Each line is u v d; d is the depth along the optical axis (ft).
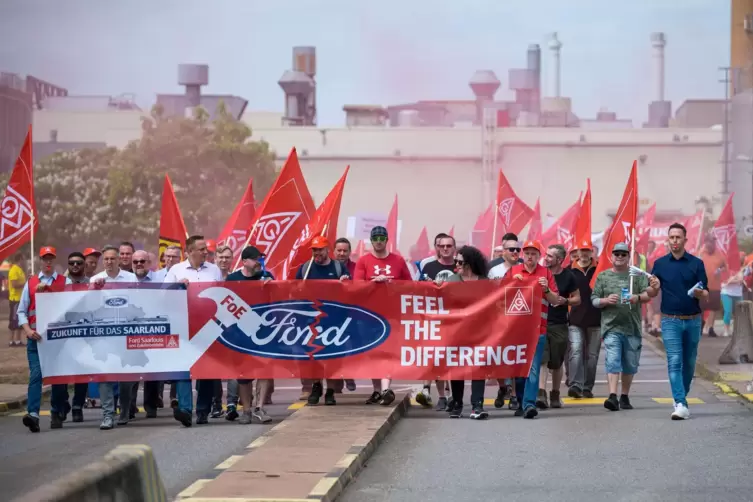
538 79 531.91
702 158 456.45
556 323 74.33
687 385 70.54
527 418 69.41
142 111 457.68
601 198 457.68
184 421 69.05
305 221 81.76
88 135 453.58
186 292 70.49
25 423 68.33
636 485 47.93
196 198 307.99
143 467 33.55
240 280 71.05
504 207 120.78
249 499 42.86
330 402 73.10
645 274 72.54
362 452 53.57
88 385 81.92
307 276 72.13
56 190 307.99
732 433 61.98
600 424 66.18
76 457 57.98
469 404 79.00
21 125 402.93
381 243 72.28
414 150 455.63
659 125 544.21
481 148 453.58
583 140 455.63
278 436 58.23
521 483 48.65
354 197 457.68
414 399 81.35
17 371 106.11
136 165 305.32
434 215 454.81
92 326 69.97
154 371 69.87
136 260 75.10
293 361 70.74
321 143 457.68
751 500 44.80
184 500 42.93
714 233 152.76
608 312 72.64
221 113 318.45
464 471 51.55
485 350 70.18
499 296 70.23
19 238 80.74
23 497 27.58
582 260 81.15
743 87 204.03
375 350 71.00
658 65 594.65
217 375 70.18
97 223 303.48
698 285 67.26
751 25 198.39
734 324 103.09
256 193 315.99
